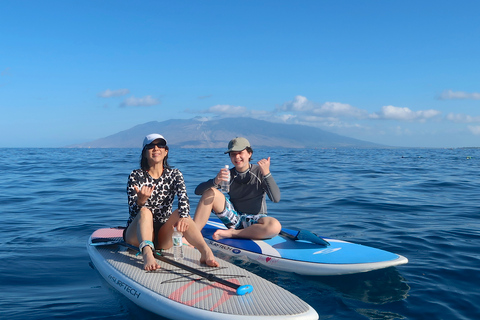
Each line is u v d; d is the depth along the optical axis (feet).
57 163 79.20
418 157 135.95
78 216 22.63
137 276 10.66
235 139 14.43
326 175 51.19
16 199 29.27
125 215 22.99
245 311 8.57
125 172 54.49
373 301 10.17
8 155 133.18
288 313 8.50
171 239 12.21
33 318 9.05
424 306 9.81
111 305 9.86
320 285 11.35
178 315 8.82
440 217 22.30
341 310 9.60
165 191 12.26
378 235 17.78
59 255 14.43
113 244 13.41
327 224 20.47
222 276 10.57
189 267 10.54
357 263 12.25
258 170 14.75
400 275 12.17
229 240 14.85
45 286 11.23
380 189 35.88
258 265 13.25
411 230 18.79
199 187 14.35
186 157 119.96
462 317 9.16
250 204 15.17
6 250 15.06
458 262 13.48
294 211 24.54
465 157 136.67
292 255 13.03
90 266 13.09
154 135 11.66
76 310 9.54
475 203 27.40
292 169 62.64
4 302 10.03
